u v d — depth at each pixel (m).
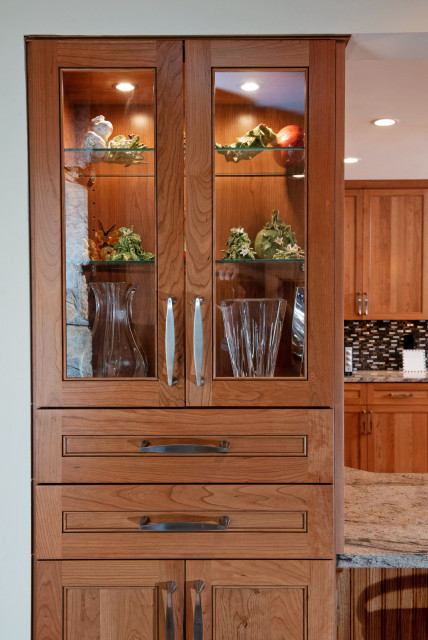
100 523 1.52
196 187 1.51
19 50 1.50
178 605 1.52
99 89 1.53
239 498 1.52
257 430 1.52
